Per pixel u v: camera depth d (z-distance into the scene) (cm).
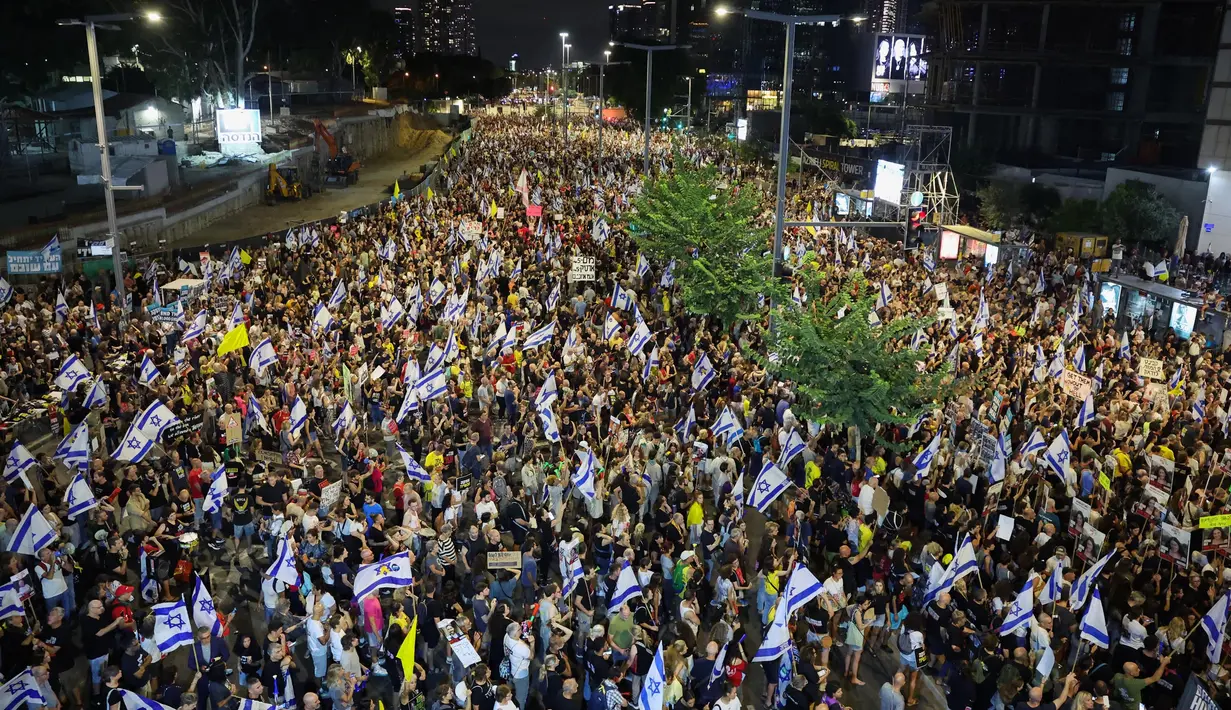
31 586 1561
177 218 4981
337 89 12488
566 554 1515
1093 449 2062
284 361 2495
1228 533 1727
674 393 2528
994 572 1625
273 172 6481
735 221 3178
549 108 17738
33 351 2456
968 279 3850
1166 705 1365
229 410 2055
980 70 8656
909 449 2053
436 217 4953
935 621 1503
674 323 3144
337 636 1352
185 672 1503
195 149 7025
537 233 4453
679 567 1581
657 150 9888
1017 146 8588
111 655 1410
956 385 2103
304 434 2261
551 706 1258
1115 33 7950
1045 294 3703
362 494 1766
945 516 1770
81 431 1858
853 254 4303
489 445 2191
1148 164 7706
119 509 1902
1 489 1702
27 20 5091
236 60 8706
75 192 5153
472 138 11756
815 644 1473
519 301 3253
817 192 6444
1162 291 3481
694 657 1351
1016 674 1314
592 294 3384
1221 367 2792
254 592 1716
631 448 1983
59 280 3188
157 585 1644
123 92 7544
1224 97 5619
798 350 2086
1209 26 7638
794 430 1936
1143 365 2453
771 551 1669
